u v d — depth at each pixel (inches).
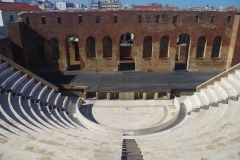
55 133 576.7
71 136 570.6
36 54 1234.6
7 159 371.2
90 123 766.5
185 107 917.8
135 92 997.8
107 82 1080.2
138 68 1252.5
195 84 1053.8
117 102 983.6
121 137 641.0
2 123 563.8
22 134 527.2
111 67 1250.0
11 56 1156.5
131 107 938.7
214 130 585.6
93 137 598.9
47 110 804.0
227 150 435.8
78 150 446.6
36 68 1262.3
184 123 746.8
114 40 1194.6
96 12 1142.3
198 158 394.9
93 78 1138.7
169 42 1205.7
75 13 1147.3
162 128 762.2
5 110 675.4
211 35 1200.2
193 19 1164.5
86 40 1198.9
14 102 751.1
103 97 1016.9
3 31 1971.0
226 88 870.4
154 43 1203.2
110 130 729.6
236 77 896.9
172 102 975.6
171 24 1171.3
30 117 671.1
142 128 777.6
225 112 694.5
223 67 1273.4
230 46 1223.5
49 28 1176.8
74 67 1346.0
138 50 1214.3
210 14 1161.4
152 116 869.8
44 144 471.2
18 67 939.3
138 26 1167.6
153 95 1009.5
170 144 523.8
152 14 1148.5
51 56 1232.8
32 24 1170.6
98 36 1185.4
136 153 460.4
